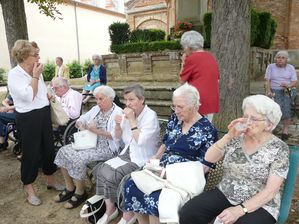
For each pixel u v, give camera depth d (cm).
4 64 1636
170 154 243
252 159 194
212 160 214
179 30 905
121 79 878
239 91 432
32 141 299
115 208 279
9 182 372
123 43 896
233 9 411
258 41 804
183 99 227
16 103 291
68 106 390
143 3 1605
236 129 193
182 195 207
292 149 207
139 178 223
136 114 276
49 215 297
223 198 204
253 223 184
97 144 317
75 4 1953
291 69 477
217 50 432
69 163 299
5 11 500
